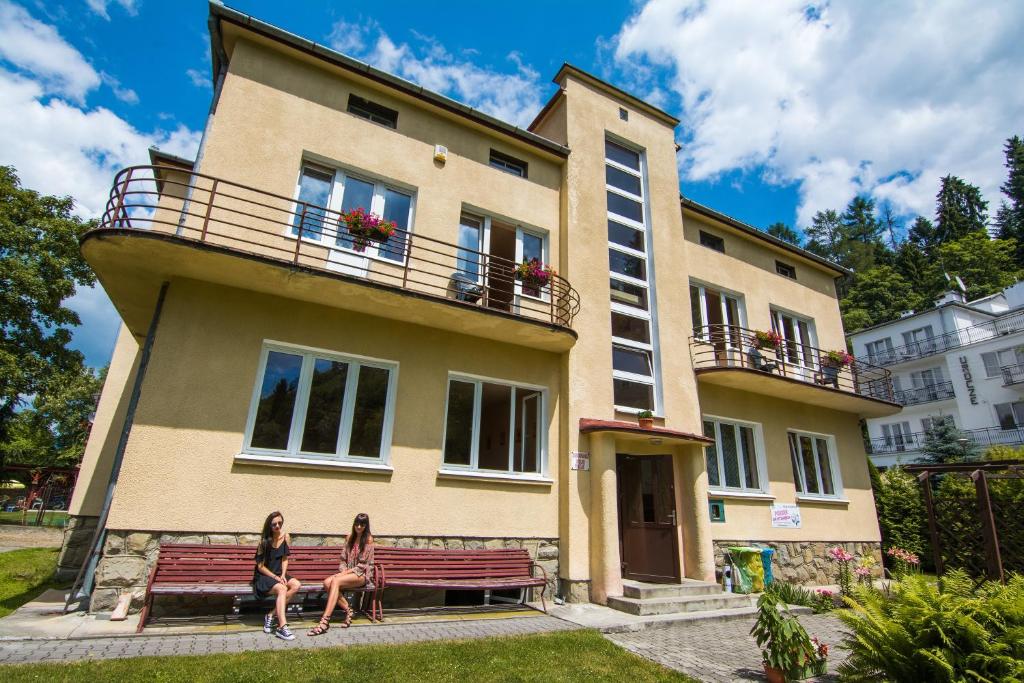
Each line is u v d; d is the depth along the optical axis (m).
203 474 6.63
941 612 4.13
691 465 10.34
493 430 9.11
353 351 8.05
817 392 12.86
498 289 9.42
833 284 16.69
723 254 14.06
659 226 12.35
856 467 14.50
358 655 4.83
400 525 7.69
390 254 8.98
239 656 4.61
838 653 6.42
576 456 9.30
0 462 26.73
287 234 8.02
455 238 9.59
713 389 12.30
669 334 11.58
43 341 22.95
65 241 22.70
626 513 10.37
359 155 8.98
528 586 7.68
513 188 10.65
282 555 6.00
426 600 7.82
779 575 11.73
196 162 8.29
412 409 8.27
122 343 10.63
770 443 12.81
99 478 9.75
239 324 7.34
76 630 5.29
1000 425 28.53
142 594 6.06
